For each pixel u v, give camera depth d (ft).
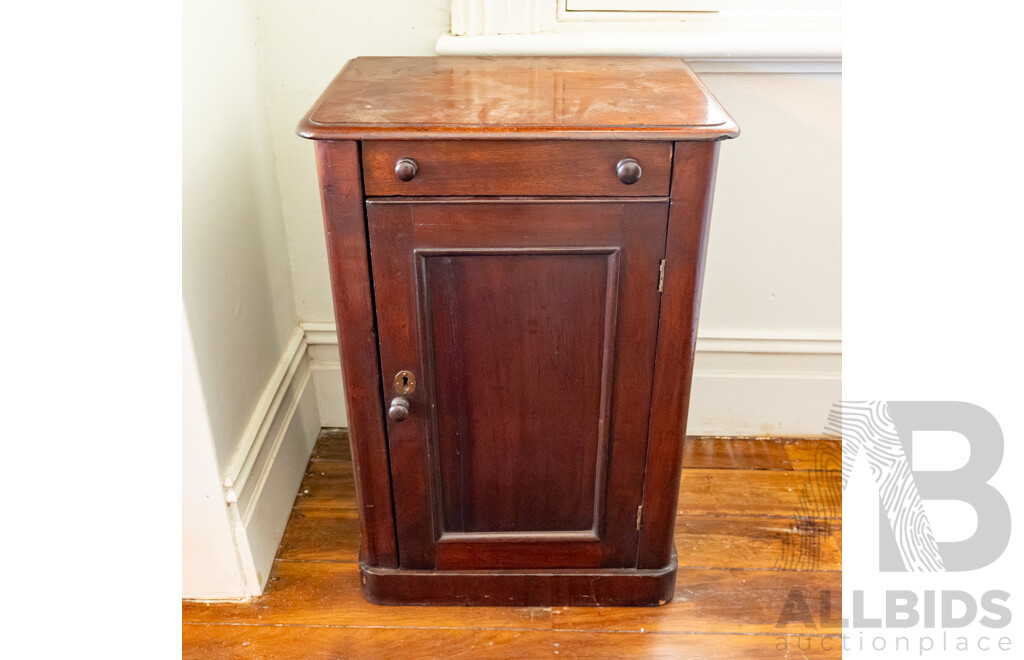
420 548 4.25
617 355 3.69
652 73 4.03
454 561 4.30
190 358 3.76
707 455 5.57
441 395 3.83
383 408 3.83
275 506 4.78
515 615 4.35
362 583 4.41
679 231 3.40
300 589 4.52
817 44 4.47
